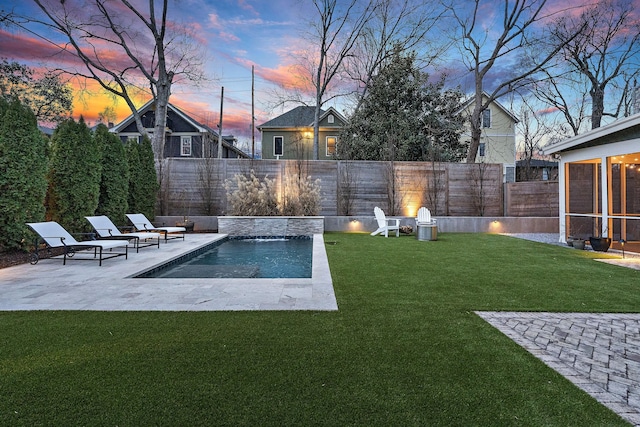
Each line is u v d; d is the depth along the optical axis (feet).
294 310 11.02
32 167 21.11
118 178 30.09
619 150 23.08
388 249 24.35
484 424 5.50
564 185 28.50
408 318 10.43
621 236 25.21
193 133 73.77
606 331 9.65
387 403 6.03
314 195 35.68
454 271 17.17
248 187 34.88
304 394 6.28
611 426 5.50
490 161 72.64
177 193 37.50
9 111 20.16
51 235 19.31
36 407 5.83
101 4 41.96
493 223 37.40
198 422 5.46
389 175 38.73
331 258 20.72
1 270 16.97
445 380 6.86
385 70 53.57
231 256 24.22
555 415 5.78
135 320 10.02
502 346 8.52
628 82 53.01
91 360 7.53
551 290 13.79
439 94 54.08
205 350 8.07
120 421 5.47
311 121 80.12
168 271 18.74
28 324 9.65
